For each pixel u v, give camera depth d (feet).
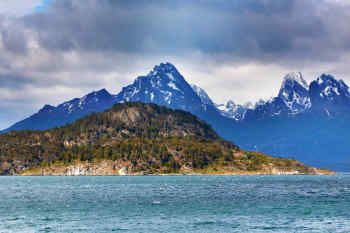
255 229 646.33
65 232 631.15
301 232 622.54
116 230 644.27
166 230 641.81
